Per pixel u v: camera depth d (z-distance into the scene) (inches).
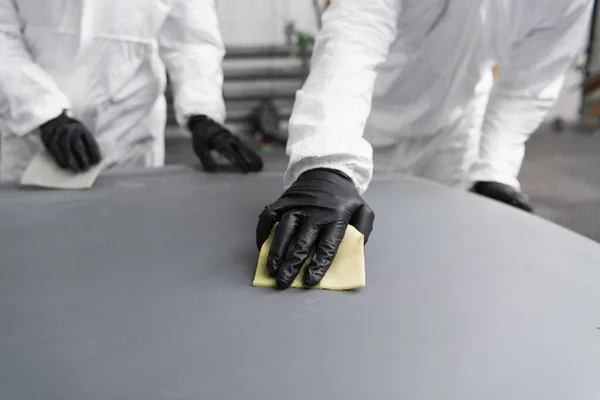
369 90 29.0
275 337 18.1
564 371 16.9
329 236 22.3
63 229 27.4
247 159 39.2
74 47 41.9
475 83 41.5
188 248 25.4
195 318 19.2
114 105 46.7
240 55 147.1
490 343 18.2
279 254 22.0
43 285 21.6
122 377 15.9
